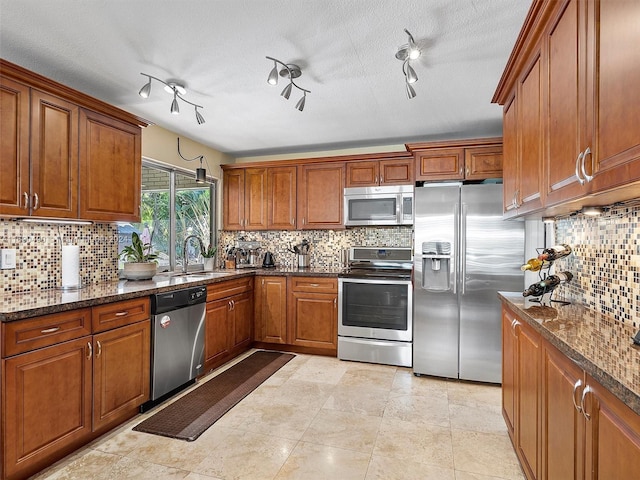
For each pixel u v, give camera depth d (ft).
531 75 5.84
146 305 8.30
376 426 7.79
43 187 7.16
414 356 10.94
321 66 7.84
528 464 5.57
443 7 5.89
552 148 4.95
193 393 9.45
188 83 8.68
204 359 10.39
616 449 2.98
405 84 8.73
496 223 10.28
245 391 9.57
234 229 15.23
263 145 14.48
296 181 14.35
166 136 12.41
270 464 6.42
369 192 13.24
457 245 10.57
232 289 12.02
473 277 10.44
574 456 3.82
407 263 13.48
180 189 13.42
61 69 7.97
